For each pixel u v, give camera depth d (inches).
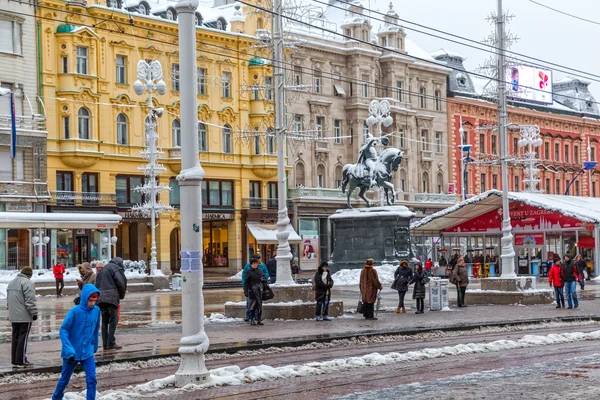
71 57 2588.6
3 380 704.4
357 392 614.9
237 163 3063.5
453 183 3814.0
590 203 2775.6
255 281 1127.6
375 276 1209.4
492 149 4025.6
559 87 4746.6
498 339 1002.1
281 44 1261.1
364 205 3400.6
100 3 2679.6
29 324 763.4
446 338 1016.9
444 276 2598.4
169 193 2871.6
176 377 644.1
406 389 617.0
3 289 1888.5
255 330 1055.0
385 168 2229.3
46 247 2361.0
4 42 2465.6
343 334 983.6
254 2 3132.4
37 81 2539.4
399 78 3590.1
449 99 3818.9
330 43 3346.5
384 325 1111.6
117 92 2726.4
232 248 3056.1
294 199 3179.1
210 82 2977.4
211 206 2974.9
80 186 2620.6
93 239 2519.7
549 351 855.7
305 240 3208.7
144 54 2800.2
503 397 575.5
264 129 3090.6
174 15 2906.0
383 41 3592.5
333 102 3361.2
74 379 713.0
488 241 2842.0
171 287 2176.4
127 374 738.2
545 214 2598.4
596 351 852.0
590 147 4621.1
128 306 1560.0
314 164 3292.3
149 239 2866.6
